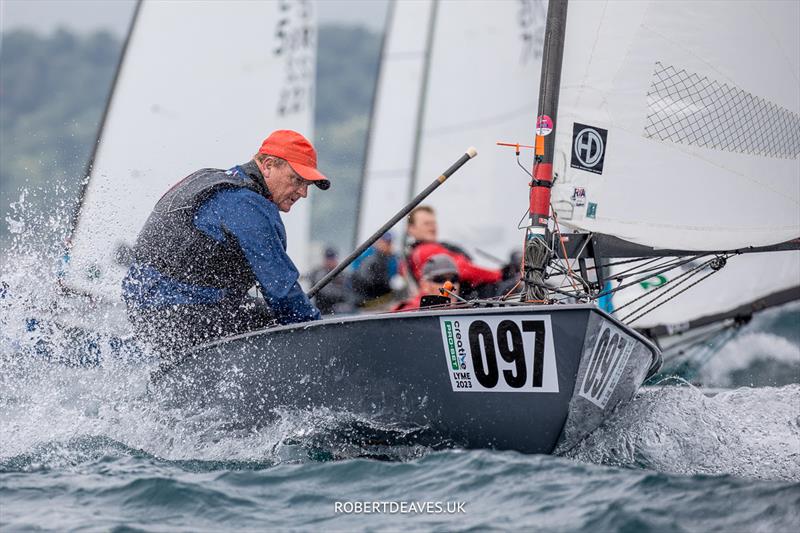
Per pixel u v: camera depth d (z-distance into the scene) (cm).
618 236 1814
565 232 1831
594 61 1791
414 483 1330
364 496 1288
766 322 3092
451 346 1462
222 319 1650
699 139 1844
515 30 3628
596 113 1795
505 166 3625
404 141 3688
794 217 1919
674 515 1204
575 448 1498
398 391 1502
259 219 1623
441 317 1456
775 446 1598
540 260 1673
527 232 1703
